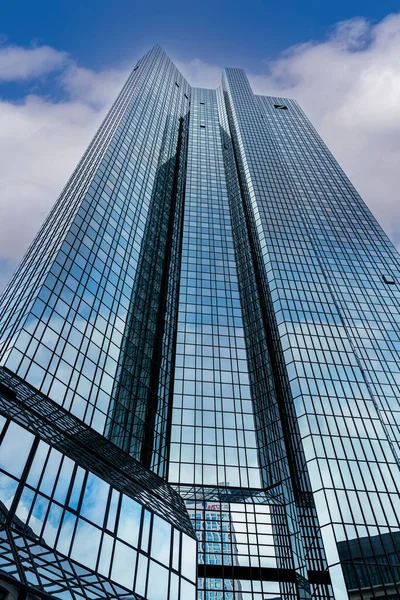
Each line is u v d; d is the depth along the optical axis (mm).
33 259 70812
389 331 85375
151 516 35062
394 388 75562
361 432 59688
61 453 30797
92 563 27203
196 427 69000
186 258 101875
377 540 47750
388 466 55531
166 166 121812
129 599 27250
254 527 56281
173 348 81938
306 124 167125
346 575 45594
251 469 64375
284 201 117938
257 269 101438
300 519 57875
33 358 49750
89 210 74938
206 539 54281
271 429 70250
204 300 92000
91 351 59375
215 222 114312
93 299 65000
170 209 113062
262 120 166625
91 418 53531
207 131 163875
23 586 20062
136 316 75438
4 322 57281
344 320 86688
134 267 80500
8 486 25172
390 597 43312
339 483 53344
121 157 95812
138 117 117312
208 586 50531
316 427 59938
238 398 74312
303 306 81250
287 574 51906
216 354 81438
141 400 68188
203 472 63281
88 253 69062
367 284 95562
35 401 44562
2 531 22859
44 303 55594
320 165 141125
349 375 68375
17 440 27938
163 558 33125
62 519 27312
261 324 87312
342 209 120562
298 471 60531
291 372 68188
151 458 63188
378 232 112688
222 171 138875
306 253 97625
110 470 38750
